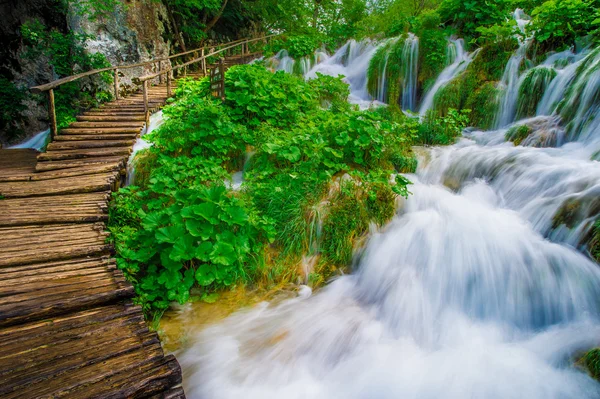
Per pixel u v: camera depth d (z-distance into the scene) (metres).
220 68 7.16
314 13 21.86
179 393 2.19
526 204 4.50
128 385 2.13
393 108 7.58
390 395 2.77
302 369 3.08
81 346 2.44
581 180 4.29
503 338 3.29
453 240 4.08
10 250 3.54
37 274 3.21
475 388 2.71
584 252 3.59
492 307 3.59
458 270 3.86
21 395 2.02
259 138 6.39
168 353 3.24
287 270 4.25
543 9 7.81
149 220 4.09
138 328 2.66
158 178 5.03
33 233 3.93
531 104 6.90
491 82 7.65
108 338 2.53
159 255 4.14
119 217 4.79
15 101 11.12
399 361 3.07
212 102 6.99
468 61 8.50
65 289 3.01
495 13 9.34
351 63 12.70
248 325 3.57
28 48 11.55
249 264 4.25
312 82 8.83
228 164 6.27
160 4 14.38
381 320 3.61
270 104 7.16
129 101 9.89
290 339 3.38
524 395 2.61
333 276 4.27
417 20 11.27
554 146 5.84
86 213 4.41
